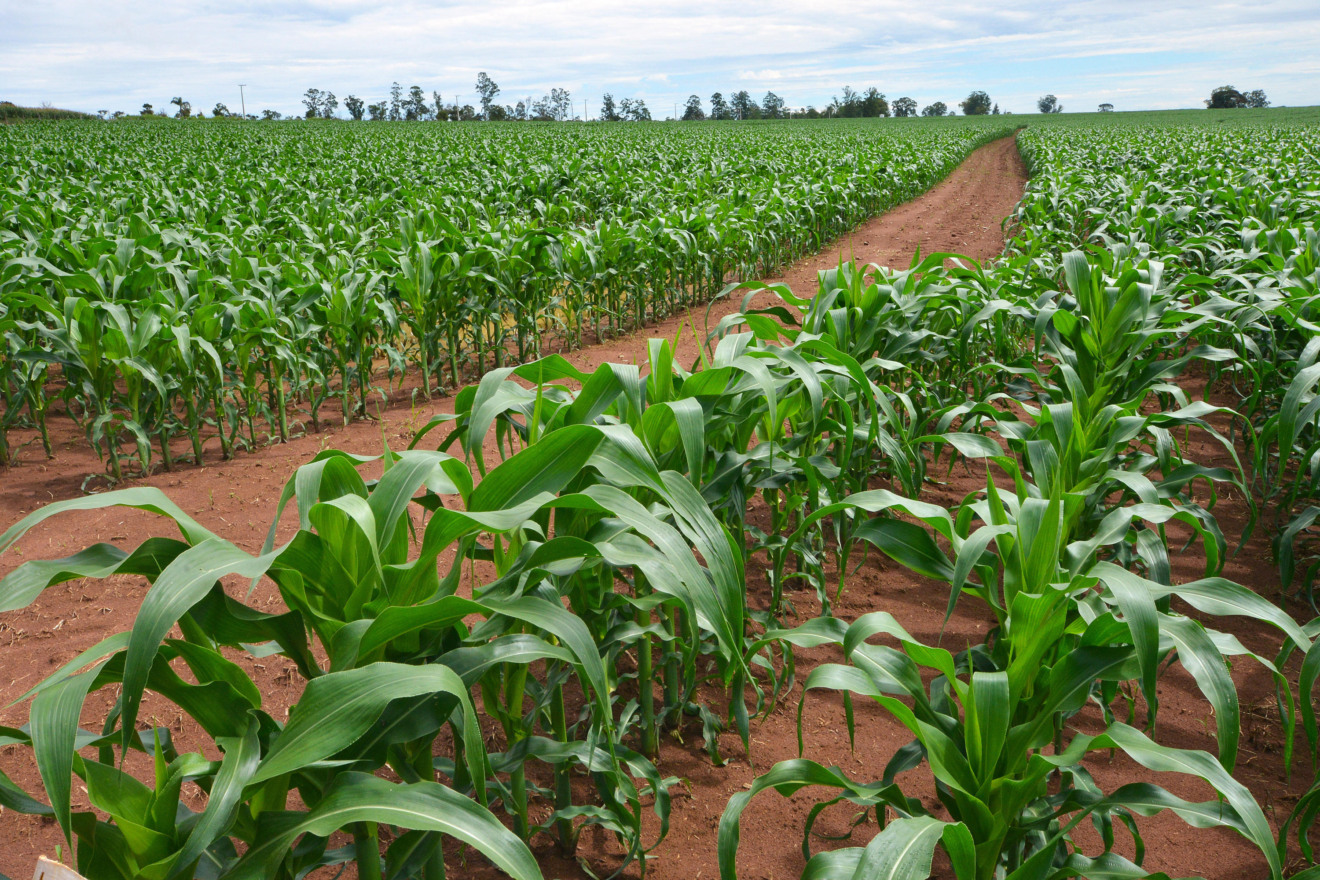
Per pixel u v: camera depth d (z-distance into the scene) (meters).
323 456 1.75
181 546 1.52
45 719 1.21
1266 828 1.49
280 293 6.10
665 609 2.64
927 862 1.33
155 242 7.64
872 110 125.56
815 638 1.97
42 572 1.41
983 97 137.50
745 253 11.33
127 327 4.90
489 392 2.12
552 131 50.59
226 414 5.60
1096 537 2.30
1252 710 2.97
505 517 1.54
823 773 1.81
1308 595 3.46
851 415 3.01
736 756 2.81
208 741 2.88
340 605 1.68
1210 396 6.32
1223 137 30.92
